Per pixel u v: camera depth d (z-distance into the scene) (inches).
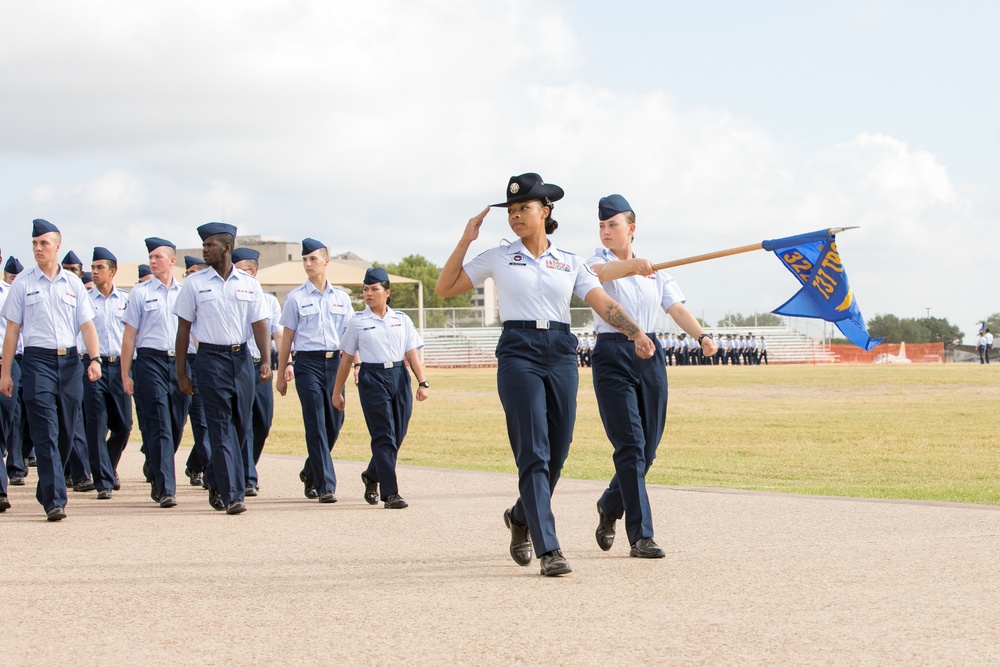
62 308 421.7
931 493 461.4
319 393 459.5
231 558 318.0
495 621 235.1
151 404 462.0
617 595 259.0
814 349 3144.7
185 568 302.4
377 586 274.1
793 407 1091.9
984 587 262.8
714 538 338.0
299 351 463.8
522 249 294.0
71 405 424.2
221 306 422.0
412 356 446.0
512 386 289.1
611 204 327.6
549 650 211.5
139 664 207.8
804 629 224.7
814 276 320.8
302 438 820.6
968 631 222.2
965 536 335.0
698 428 844.0
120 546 343.0
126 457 695.1
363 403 436.1
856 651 208.7
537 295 291.3
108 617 243.9
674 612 240.5
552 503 428.5
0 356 523.2
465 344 3083.2
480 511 414.0
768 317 3201.3
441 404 1229.7
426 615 241.6
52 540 357.1
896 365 2556.6
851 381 1652.3
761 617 235.0
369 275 438.3
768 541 331.0
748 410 1052.5
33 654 215.0
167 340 470.6
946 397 1235.9
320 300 465.4
